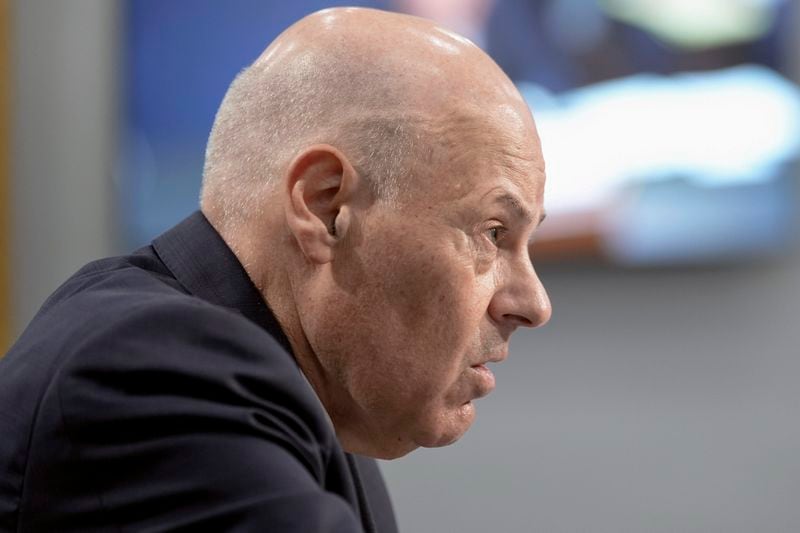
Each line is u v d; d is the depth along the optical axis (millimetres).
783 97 11156
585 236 11180
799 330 11484
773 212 11188
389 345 3932
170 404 3225
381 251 3871
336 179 3887
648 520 11531
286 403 3363
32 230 11336
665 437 11531
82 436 3270
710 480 11547
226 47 10961
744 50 11109
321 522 3041
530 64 11078
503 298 4047
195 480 3127
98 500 3232
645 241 11180
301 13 10945
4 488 3426
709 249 11195
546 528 11516
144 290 3846
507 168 3934
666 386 11516
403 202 3861
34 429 3383
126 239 11094
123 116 11016
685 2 11086
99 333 3393
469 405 4160
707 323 11484
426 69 3926
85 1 11156
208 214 4152
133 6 10922
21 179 11281
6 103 11094
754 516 11539
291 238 3951
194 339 3359
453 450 11594
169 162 11055
